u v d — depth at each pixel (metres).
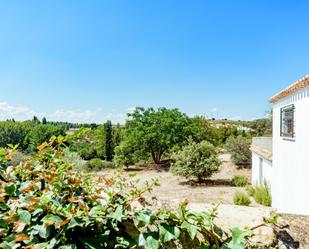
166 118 29.47
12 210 1.65
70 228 1.54
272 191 11.51
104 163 29.11
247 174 19.61
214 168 17.86
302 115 8.05
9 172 1.99
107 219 1.60
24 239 1.49
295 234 2.17
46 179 1.83
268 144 14.13
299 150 8.26
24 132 56.06
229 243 1.58
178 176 20.48
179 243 1.62
